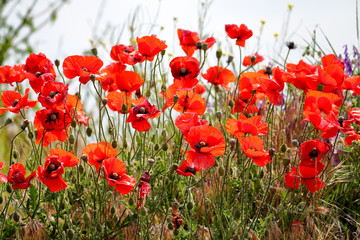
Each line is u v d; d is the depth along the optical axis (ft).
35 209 5.96
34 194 5.97
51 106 5.78
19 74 6.06
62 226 5.92
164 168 6.22
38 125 5.99
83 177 6.21
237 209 5.82
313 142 5.80
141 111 5.88
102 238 5.84
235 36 6.39
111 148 5.66
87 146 5.64
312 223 6.06
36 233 5.90
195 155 5.55
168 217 5.82
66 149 6.16
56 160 5.52
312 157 5.84
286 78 6.04
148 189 5.65
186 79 5.98
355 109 6.10
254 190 6.16
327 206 6.41
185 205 5.92
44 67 6.14
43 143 6.11
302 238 5.96
